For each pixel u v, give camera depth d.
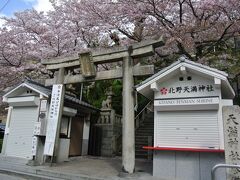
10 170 10.41
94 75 11.54
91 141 16.33
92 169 10.67
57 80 12.73
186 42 14.41
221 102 8.99
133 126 9.95
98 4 16.03
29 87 13.23
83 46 19.28
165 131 9.77
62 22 18.56
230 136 7.44
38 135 11.73
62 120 13.62
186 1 14.58
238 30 14.96
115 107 19.22
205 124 9.21
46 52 17.09
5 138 14.38
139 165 11.98
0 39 17.92
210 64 16.62
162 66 17.31
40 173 10.04
